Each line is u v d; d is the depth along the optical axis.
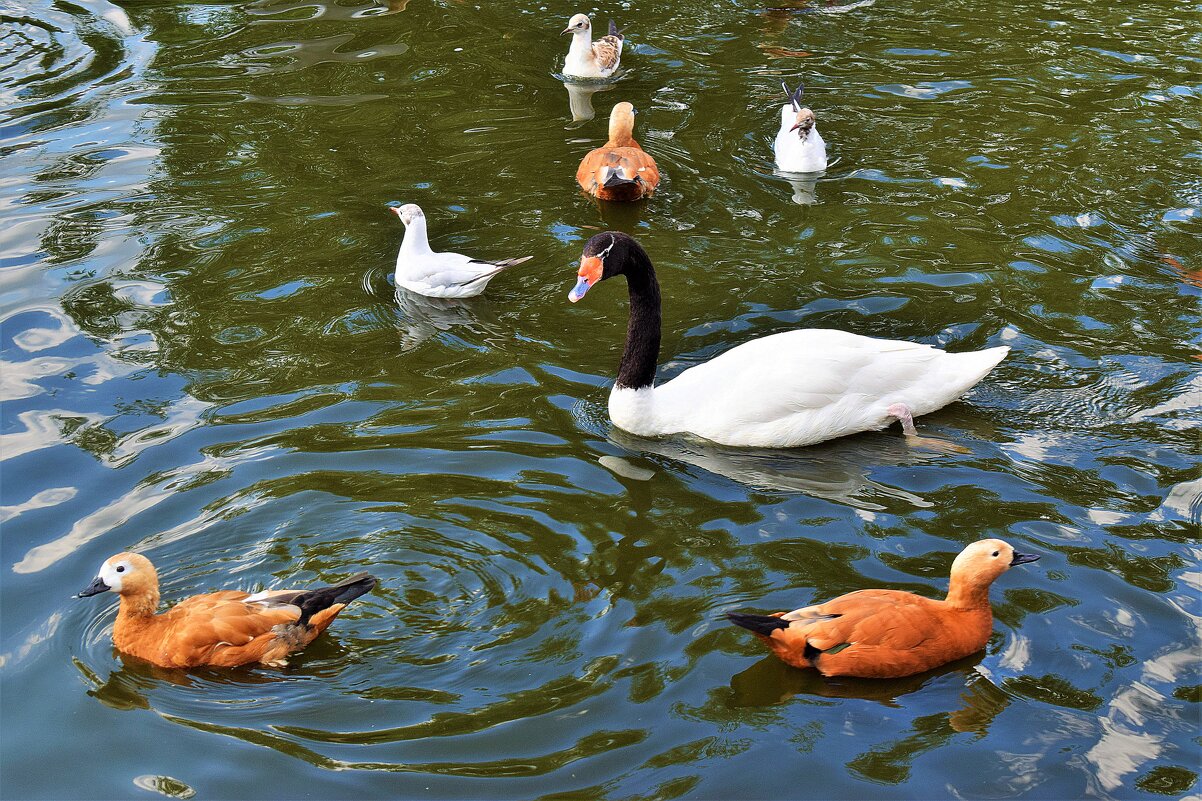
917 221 5.94
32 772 4.21
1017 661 4.40
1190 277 5.63
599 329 5.49
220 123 6.51
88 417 5.06
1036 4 8.06
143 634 4.42
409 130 6.50
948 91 6.82
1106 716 4.29
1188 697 4.32
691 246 5.82
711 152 6.37
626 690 4.34
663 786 4.18
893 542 4.69
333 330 5.44
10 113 6.55
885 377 5.07
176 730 4.29
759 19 7.89
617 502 4.82
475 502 4.80
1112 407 5.11
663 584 4.58
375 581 4.47
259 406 5.11
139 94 6.78
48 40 7.45
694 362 5.31
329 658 4.42
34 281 5.61
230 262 5.73
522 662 4.41
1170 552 4.64
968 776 4.19
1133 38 7.49
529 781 4.18
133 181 6.14
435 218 5.98
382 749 4.24
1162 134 6.41
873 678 4.38
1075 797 4.15
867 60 7.25
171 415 5.07
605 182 5.92
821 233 5.88
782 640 4.34
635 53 7.43
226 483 4.83
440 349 5.37
